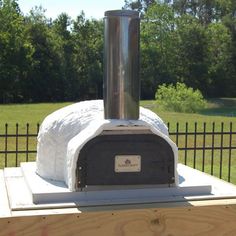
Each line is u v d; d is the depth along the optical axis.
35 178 4.06
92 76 55.09
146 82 58.12
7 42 49.16
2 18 49.56
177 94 33.66
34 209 3.42
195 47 57.91
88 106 4.08
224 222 3.60
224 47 58.38
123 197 3.67
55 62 53.41
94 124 3.69
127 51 3.66
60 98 54.00
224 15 64.50
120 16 3.65
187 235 3.54
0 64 49.34
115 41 3.67
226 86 59.16
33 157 11.85
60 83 53.69
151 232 3.48
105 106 3.76
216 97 59.16
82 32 56.56
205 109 41.28
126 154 3.61
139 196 3.70
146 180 3.67
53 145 4.02
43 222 3.31
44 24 54.88
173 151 3.70
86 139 3.55
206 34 58.03
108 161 3.60
